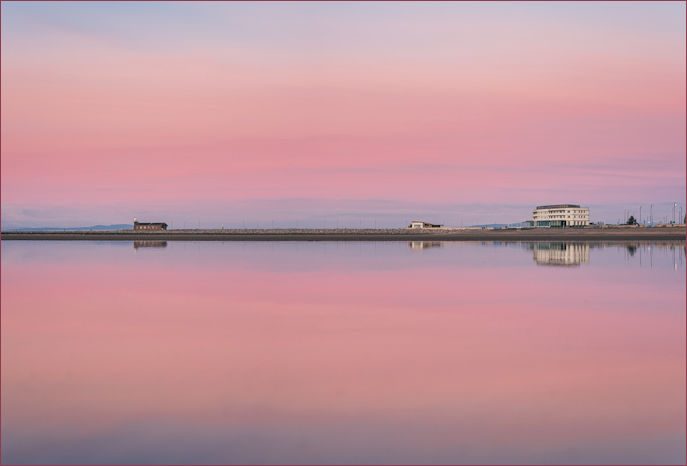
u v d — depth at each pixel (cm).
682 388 1256
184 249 8862
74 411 1125
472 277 3828
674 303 2567
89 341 1809
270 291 3097
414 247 8956
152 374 1400
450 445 954
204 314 2339
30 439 985
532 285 3306
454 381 1317
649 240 11556
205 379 1351
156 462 895
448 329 1970
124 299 2836
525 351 1625
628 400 1174
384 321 2139
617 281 3506
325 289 3170
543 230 15988
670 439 975
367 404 1155
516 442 965
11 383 1325
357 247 9156
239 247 9544
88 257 6712
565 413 1099
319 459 905
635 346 1684
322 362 1510
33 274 4369
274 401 1182
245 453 929
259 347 1702
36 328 2056
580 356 1559
